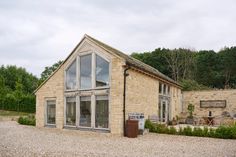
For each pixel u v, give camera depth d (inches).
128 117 607.2
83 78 677.9
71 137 538.9
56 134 590.6
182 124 930.1
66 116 716.0
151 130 654.5
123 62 595.5
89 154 346.0
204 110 1013.8
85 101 666.8
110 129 599.5
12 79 2738.7
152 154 359.3
